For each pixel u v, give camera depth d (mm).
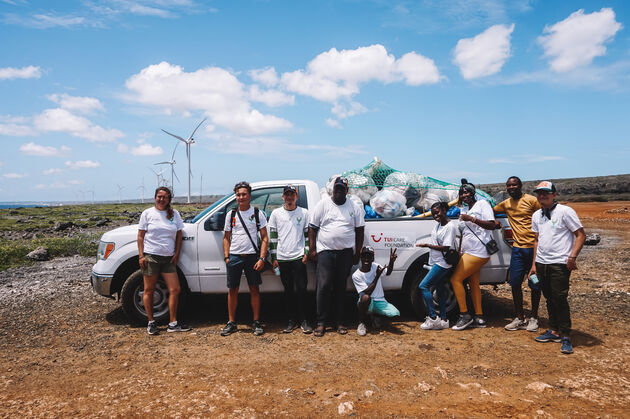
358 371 4051
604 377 3836
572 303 6555
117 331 5473
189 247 5613
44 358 4535
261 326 5309
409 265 5676
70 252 13469
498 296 7438
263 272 5645
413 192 6258
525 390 3598
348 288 5715
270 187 5996
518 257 5203
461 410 3250
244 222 5180
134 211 50750
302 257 5289
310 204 5844
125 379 3926
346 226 5172
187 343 4949
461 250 5344
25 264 11359
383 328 5492
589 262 10531
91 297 7375
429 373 3986
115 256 5598
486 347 4707
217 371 4086
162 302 5688
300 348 4738
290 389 3629
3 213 42688
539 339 4859
